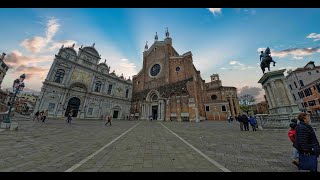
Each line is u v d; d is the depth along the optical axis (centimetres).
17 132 946
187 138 883
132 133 1102
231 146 657
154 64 4566
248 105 6888
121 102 4197
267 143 715
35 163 411
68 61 3142
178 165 411
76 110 3192
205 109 3872
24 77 1182
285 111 1317
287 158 481
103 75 3822
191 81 3447
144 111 4066
